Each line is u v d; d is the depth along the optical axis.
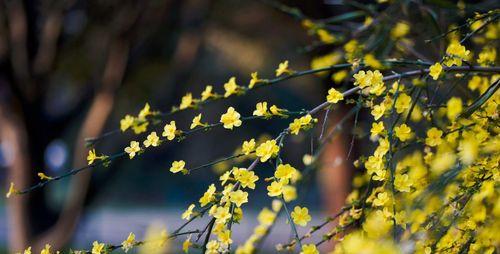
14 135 4.45
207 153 16.16
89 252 1.57
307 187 2.31
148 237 1.58
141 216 12.88
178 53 4.85
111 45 4.36
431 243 1.67
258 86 1.85
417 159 1.87
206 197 1.49
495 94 1.76
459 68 1.66
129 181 16.78
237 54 5.85
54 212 4.64
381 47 2.38
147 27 4.50
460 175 1.69
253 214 10.73
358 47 2.09
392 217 1.55
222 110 12.42
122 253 3.33
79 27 4.48
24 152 4.46
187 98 1.91
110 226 9.88
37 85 4.37
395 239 1.39
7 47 4.22
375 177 1.52
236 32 5.17
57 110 4.84
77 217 4.45
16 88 4.31
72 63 4.63
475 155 1.55
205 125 1.59
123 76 4.40
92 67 4.66
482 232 1.68
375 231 1.56
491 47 2.06
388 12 2.40
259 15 4.74
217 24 5.09
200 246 1.53
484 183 1.63
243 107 13.93
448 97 2.02
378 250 1.11
